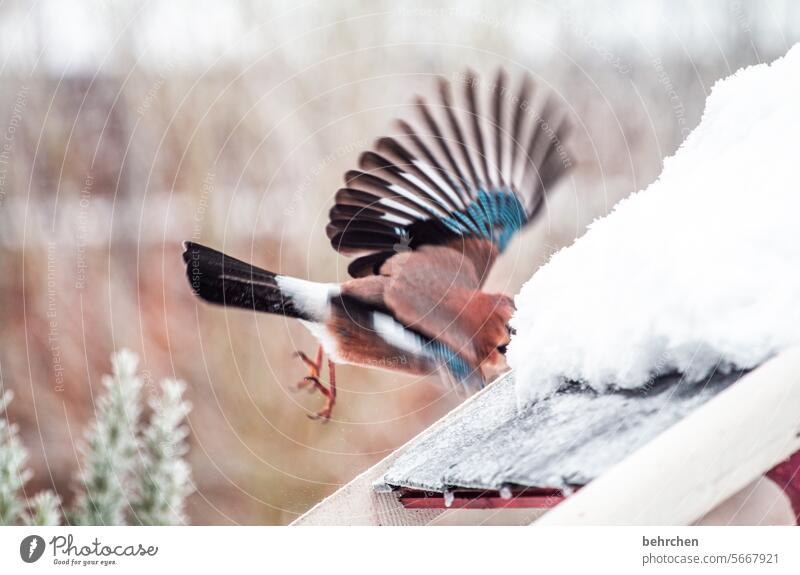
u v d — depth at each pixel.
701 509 1.26
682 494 1.24
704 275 1.44
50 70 5.08
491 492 1.66
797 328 1.30
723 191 1.66
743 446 1.27
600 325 1.64
